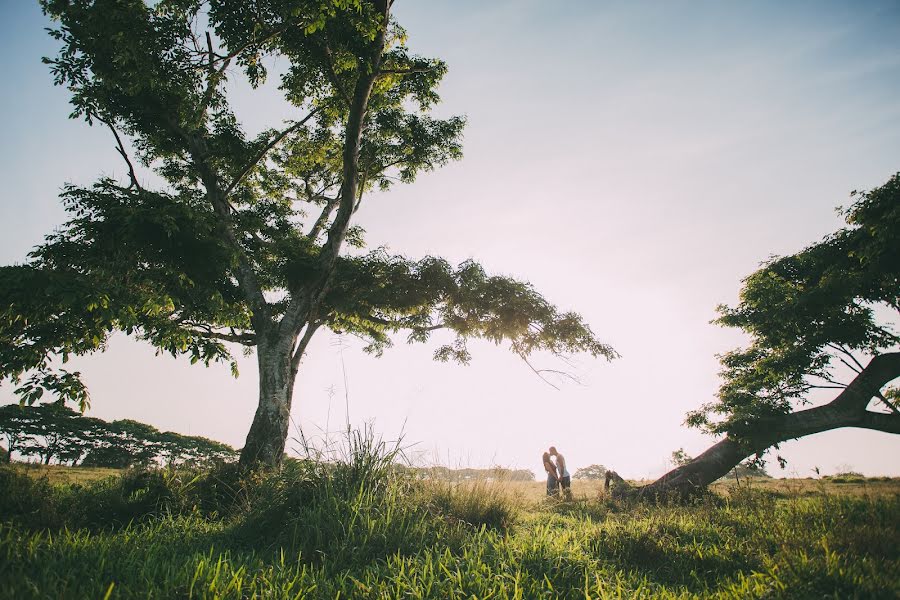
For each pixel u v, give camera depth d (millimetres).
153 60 12086
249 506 5938
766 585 3367
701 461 12469
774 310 12617
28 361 8516
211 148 14914
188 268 10930
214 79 12812
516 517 6477
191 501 6992
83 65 11805
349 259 15109
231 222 13984
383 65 15258
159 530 5238
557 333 16188
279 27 11906
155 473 7504
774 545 4594
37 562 3426
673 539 4980
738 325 13859
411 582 3369
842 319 12008
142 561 3777
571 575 3676
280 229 17125
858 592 3066
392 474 6168
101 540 4266
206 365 10320
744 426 11508
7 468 6160
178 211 10250
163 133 14875
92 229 9945
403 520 4754
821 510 5480
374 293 14812
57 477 10102
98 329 9078
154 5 12148
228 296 13273
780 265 14414
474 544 4426
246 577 3363
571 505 9578
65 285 7668
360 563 4020
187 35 12484
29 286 7523
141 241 10133
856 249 11711
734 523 5738
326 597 3107
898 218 10070
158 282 10039
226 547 4695
